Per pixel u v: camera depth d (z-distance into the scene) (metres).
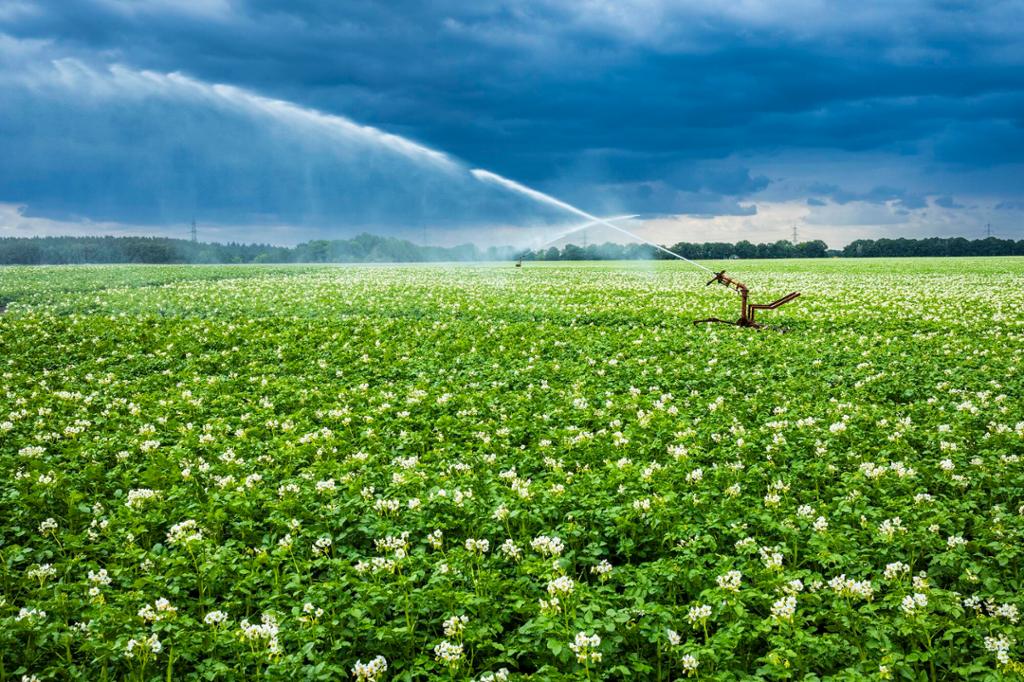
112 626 5.95
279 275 55.88
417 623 6.31
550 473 9.52
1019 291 34.91
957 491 8.80
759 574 6.64
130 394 15.06
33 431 12.12
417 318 26.11
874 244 139.00
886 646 5.63
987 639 5.50
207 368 17.31
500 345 19.52
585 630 5.70
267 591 6.90
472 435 11.61
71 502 8.83
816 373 15.57
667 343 19.33
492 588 6.51
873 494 8.59
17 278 47.38
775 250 140.75
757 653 6.00
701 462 10.37
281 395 14.41
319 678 5.38
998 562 6.91
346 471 9.77
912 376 14.84
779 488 8.76
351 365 17.27
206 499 9.13
